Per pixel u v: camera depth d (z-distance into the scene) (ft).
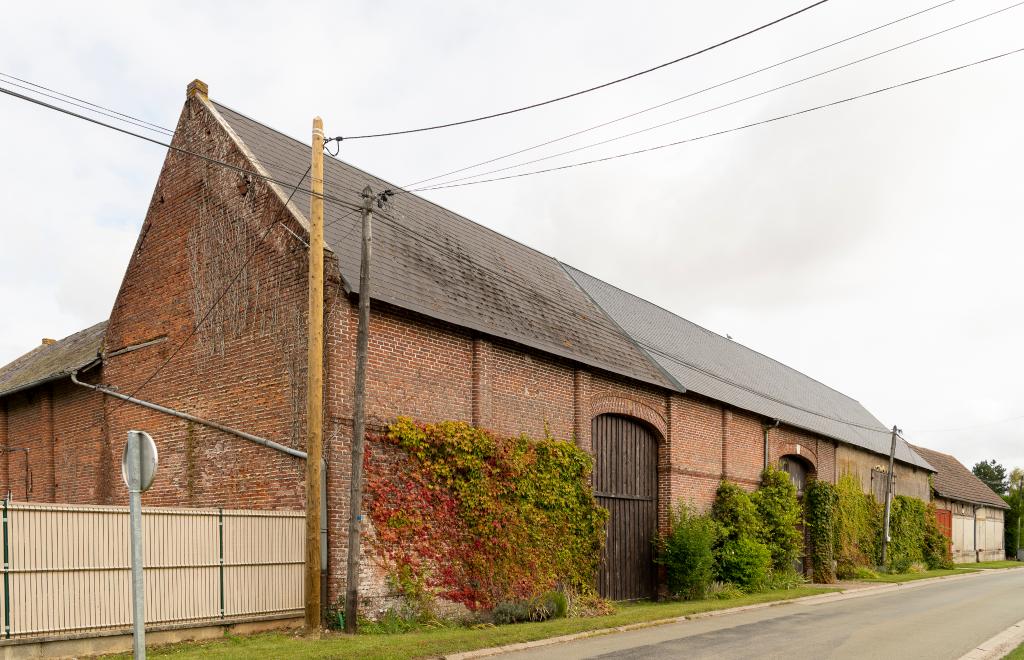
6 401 73.51
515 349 55.16
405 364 46.96
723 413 80.48
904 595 74.84
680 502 71.15
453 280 55.57
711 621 51.19
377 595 42.80
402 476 45.29
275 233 48.08
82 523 33.94
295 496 44.06
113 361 60.13
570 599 53.52
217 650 33.81
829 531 91.86
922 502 136.05
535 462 54.49
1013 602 66.95
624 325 78.33
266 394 46.83
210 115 54.60
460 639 37.60
